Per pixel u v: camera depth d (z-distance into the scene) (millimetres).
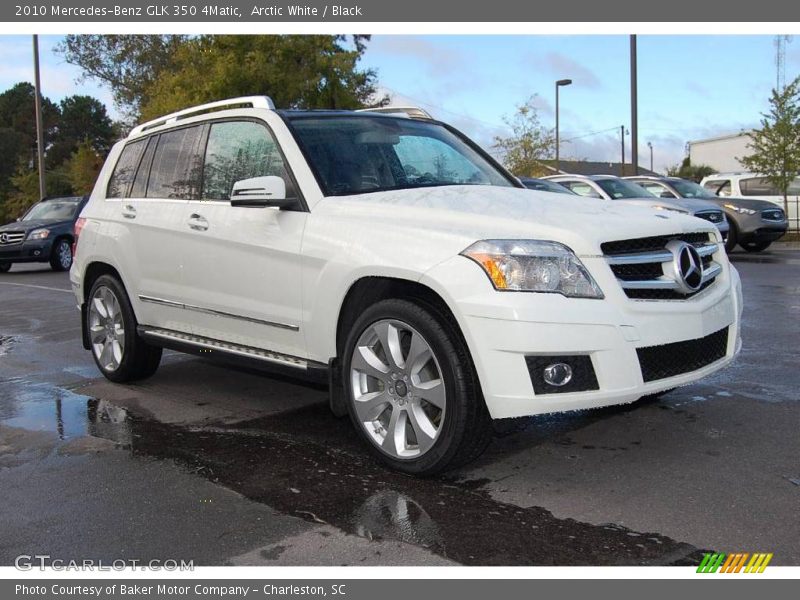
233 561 3047
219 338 4965
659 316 3664
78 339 8305
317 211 4285
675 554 3002
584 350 3461
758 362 6070
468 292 3502
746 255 16594
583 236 3592
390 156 4820
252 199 4293
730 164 59688
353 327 4004
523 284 3465
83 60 42969
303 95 28562
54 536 3299
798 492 3543
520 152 34969
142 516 3475
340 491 3703
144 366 5930
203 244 4906
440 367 3627
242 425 4863
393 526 3301
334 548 3123
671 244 3861
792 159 20688
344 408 4223
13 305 11469
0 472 4094
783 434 4355
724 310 4078
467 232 3674
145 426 4891
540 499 3545
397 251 3791
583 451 4176
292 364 4430
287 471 3998
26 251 17734
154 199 5520
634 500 3504
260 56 27562
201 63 29062
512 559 3000
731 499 3482
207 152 5152
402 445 3863
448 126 5684
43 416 5180
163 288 5312
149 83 42000
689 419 4672
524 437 4438
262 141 4758
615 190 14594
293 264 4305
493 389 3473
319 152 4578
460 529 3256
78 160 44125
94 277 6238
